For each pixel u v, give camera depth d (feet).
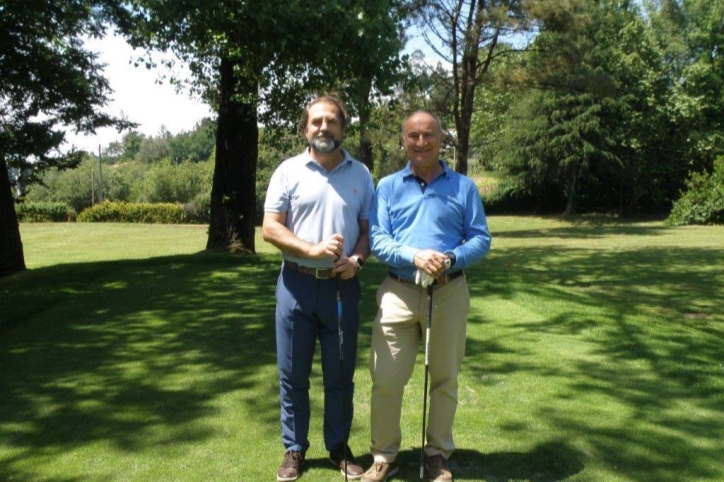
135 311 23.25
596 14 91.35
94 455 11.69
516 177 110.22
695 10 111.55
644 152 110.11
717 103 109.70
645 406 13.87
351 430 12.71
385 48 32.27
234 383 15.38
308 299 10.78
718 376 15.60
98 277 30.66
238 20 32.45
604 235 76.43
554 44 76.43
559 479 10.64
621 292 35.40
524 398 14.32
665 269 44.47
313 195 10.64
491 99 113.80
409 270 10.38
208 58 40.55
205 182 153.48
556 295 26.00
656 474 10.84
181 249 74.18
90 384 15.46
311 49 31.91
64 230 98.43
